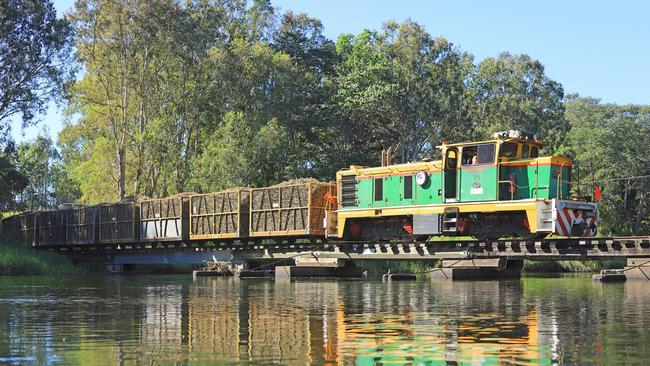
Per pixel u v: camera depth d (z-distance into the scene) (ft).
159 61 215.51
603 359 30.83
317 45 285.64
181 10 210.59
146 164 222.48
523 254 85.97
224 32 240.12
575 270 158.20
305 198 120.06
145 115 219.00
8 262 142.10
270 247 122.01
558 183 87.15
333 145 262.88
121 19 202.08
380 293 71.97
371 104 235.40
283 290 79.00
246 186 213.05
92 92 212.64
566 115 363.15
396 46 263.90
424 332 39.52
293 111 246.27
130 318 48.29
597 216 89.15
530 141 91.04
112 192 219.41
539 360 30.71
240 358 31.94
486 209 89.71
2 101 179.42
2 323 45.83
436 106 248.73
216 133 212.43
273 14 271.69
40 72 183.21
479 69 290.97
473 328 41.01
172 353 33.47
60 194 418.10
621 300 60.23
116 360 31.73
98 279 117.50
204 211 138.21
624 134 257.96
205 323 44.86
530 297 64.49
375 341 36.32
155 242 150.30
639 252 77.71
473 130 262.88
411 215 99.45
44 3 182.09
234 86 227.81
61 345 36.17
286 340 37.04
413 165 98.32
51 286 93.04
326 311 51.85
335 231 112.47
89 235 164.66
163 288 85.87
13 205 213.66
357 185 106.42
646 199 253.03
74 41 190.39
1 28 174.70
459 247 92.79
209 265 128.06
